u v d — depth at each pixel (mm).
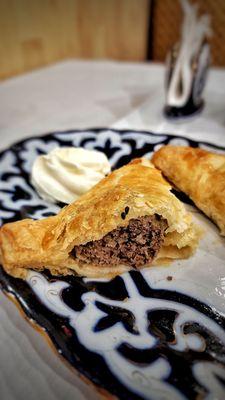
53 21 452
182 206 210
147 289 180
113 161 255
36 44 458
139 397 131
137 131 271
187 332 159
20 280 175
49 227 198
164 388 135
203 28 319
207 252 198
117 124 325
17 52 451
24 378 147
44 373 148
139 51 512
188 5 318
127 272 190
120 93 386
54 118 348
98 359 144
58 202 231
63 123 339
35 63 476
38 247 187
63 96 388
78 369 139
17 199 231
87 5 458
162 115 334
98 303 171
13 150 263
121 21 479
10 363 151
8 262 180
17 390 143
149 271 190
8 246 187
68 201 230
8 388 144
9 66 457
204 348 152
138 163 227
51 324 156
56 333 152
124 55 516
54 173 234
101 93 388
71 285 179
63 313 161
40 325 154
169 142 261
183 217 206
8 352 155
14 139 318
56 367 150
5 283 171
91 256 196
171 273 189
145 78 415
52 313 161
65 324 156
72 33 476
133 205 195
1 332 162
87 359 143
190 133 307
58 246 187
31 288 171
